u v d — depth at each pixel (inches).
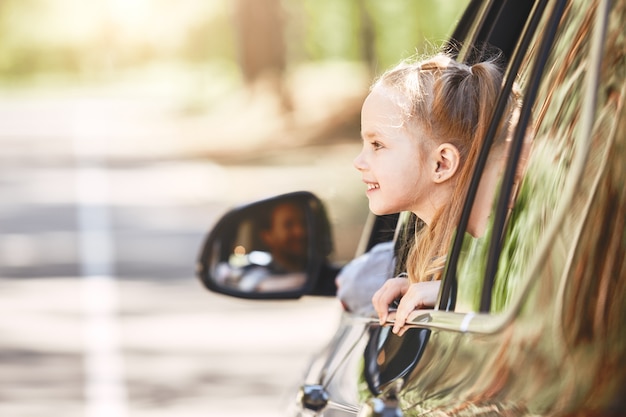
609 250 90.7
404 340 133.7
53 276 759.7
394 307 152.9
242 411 425.1
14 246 906.7
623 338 88.7
